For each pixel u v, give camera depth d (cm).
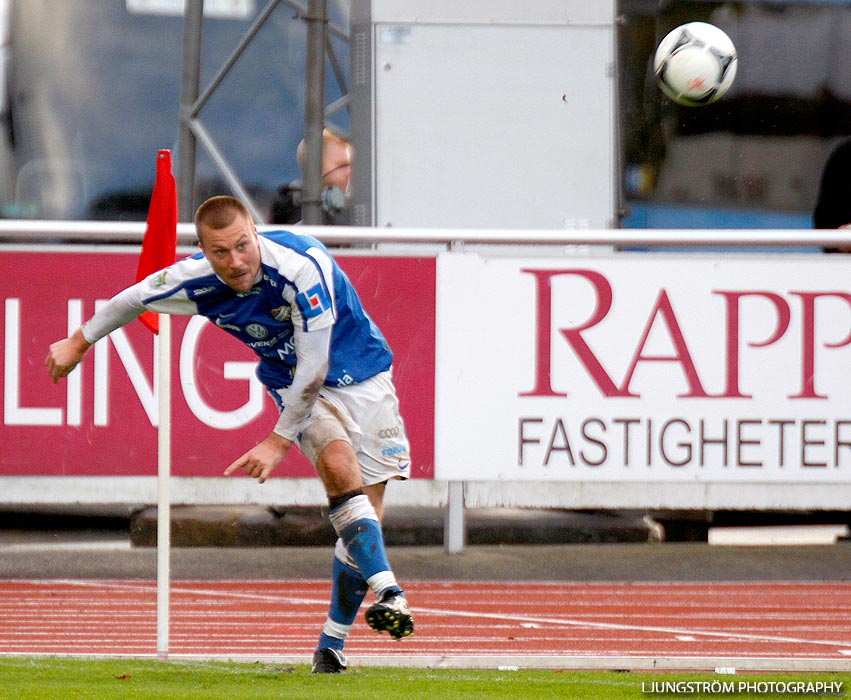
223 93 3456
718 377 2377
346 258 2336
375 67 2961
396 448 1600
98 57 3462
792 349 2384
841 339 2388
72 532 2841
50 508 3075
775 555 2505
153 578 2255
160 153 1573
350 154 3186
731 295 2377
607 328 2369
